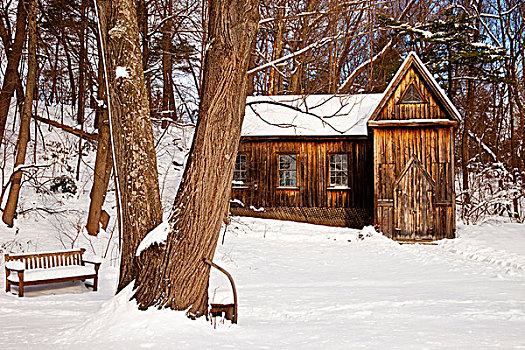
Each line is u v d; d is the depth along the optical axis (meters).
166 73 29.67
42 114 26.56
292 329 6.44
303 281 11.45
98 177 16.94
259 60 29.17
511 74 29.39
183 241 5.89
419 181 19.33
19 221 16.56
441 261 14.58
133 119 6.22
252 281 11.45
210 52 6.01
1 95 17.31
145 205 6.21
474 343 5.61
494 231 19.81
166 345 5.10
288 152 22.39
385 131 19.69
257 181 22.61
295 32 26.78
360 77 32.97
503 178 23.80
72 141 26.27
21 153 16.17
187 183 5.98
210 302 6.66
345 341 5.71
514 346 5.46
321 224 21.98
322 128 22.06
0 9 19.44
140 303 5.86
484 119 33.72
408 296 9.09
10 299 9.22
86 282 11.50
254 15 6.09
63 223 17.34
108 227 18.53
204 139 5.95
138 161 6.22
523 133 29.08
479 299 8.70
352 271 13.05
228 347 5.24
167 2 21.38
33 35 16.38
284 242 18.50
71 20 21.39
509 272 12.44
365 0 15.91
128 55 6.23
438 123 19.06
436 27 27.62
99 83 16.66
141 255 5.97
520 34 29.30
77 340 5.38
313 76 32.16
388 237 19.31
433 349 5.34
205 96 6.00
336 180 22.06
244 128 22.67
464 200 24.45
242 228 20.39
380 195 19.52
